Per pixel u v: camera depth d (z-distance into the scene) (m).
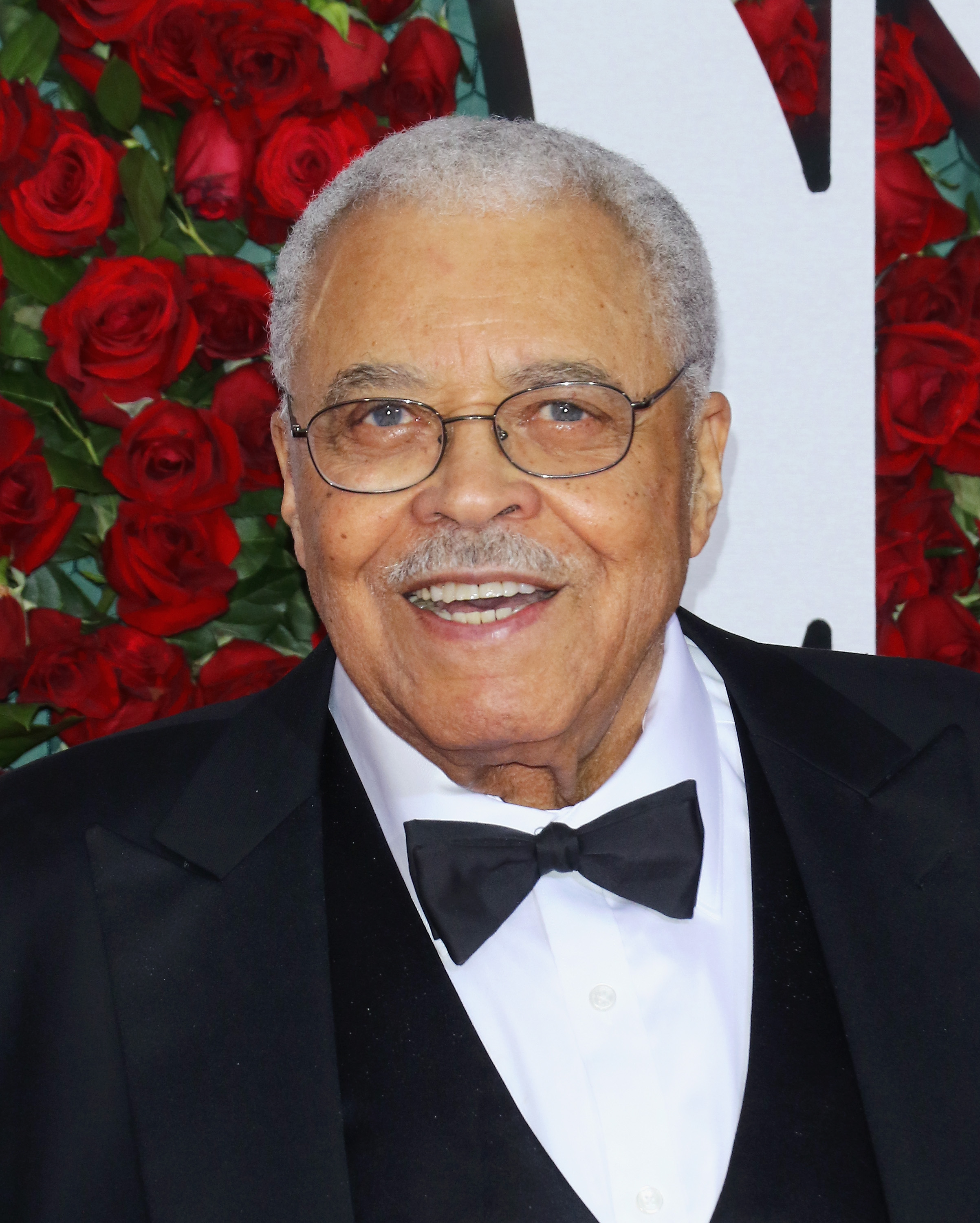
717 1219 1.77
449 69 3.00
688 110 3.10
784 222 3.13
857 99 3.15
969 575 3.29
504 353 1.77
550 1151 1.81
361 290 1.83
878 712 2.30
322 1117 1.73
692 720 2.14
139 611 2.89
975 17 3.21
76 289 2.74
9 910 1.91
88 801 2.04
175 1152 1.70
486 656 1.81
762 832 2.07
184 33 2.79
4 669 2.84
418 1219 1.75
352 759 2.12
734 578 3.17
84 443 2.88
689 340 1.98
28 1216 1.75
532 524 1.80
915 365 3.17
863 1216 1.76
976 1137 1.75
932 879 1.94
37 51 2.76
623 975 1.95
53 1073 1.81
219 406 2.89
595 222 1.87
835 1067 1.86
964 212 3.25
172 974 1.81
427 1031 1.87
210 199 2.89
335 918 1.97
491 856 1.92
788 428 3.16
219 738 2.14
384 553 1.83
